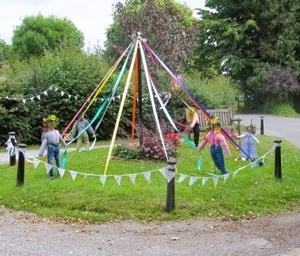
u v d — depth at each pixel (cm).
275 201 948
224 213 873
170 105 2342
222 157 1132
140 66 1397
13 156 1296
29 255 654
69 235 750
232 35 4391
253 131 1372
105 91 2162
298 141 1984
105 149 1633
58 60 2278
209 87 2869
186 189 969
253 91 4497
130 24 2030
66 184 992
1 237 737
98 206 874
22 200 927
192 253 668
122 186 979
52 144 1104
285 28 4362
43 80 2128
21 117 2005
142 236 748
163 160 1335
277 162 1096
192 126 1684
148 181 1014
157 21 2003
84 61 2306
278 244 710
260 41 4431
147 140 1374
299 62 4366
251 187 1016
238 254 665
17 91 2028
